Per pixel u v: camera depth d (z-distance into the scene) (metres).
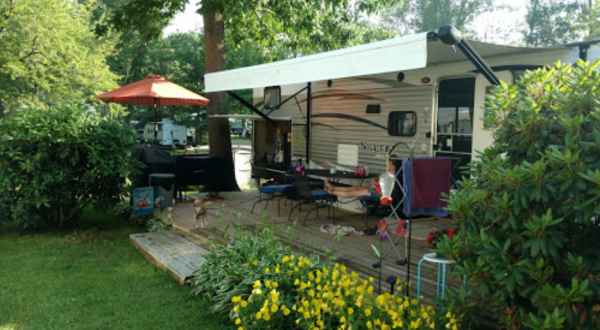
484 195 2.71
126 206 8.17
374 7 12.50
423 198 4.73
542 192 2.49
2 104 18.42
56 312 4.08
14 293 4.53
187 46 22.25
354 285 3.23
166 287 4.68
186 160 9.39
